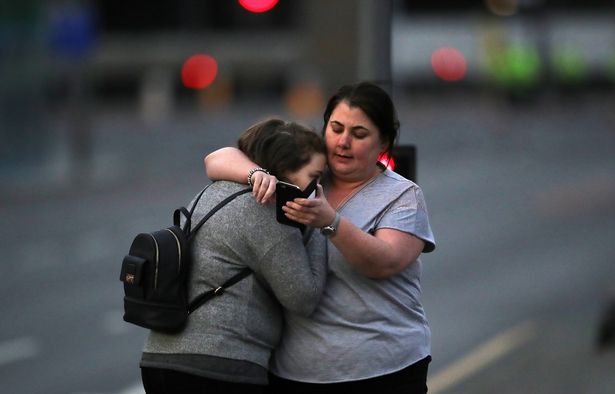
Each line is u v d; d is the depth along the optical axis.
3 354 30.09
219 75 169.75
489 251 47.25
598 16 164.88
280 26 174.00
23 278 42.72
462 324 32.97
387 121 12.23
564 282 39.81
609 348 29.14
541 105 133.88
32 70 82.25
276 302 12.17
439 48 166.25
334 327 12.09
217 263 11.85
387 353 12.11
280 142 12.09
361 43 24.59
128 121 134.75
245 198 11.94
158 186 74.31
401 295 12.30
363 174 12.35
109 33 178.38
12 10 81.00
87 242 51.56
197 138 108.19
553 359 28.17
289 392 12.35
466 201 64.00
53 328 33.41
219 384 11.77
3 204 66.50
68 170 82.44
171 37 176.75
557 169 80.38
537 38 137.25
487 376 26.59
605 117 120.31
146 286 11.80
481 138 104.00
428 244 12.39
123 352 30.08
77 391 25.88
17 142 81.12
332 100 12.38
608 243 49.19
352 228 11.60
